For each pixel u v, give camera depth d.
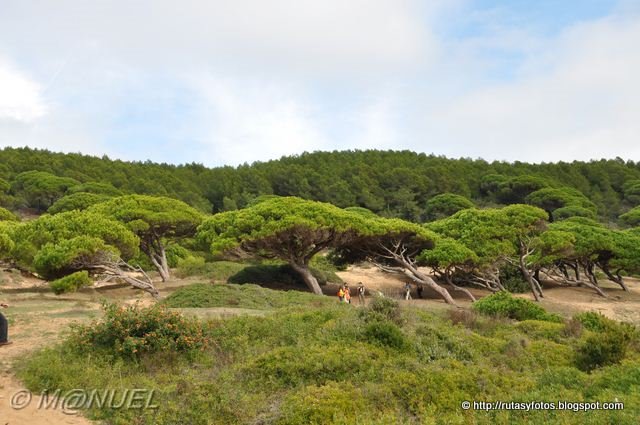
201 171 98.00
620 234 36.97
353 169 83.81
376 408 8.06
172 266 36.72
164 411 7.54
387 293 32.12
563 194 66.25
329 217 27.20
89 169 73.38
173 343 10.54
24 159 73.88
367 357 9.98
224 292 19.88
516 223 30.94
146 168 83.12
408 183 78.31
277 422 7.36
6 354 10.06
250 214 27.47
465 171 86.62
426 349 10.98
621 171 88.31
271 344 11.56
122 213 29.16
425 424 7.09
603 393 8.19
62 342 10.78
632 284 42.25
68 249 21.23
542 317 17.91
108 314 11.11
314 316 13.25
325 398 8.04
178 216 30.48
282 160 100.12
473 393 8.84
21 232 24.83
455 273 33.69
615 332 11.68
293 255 28.94
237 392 8.27
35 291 25.14
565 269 39.81
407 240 31.28
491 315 17.97
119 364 9.48
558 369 10.17
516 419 7.50
